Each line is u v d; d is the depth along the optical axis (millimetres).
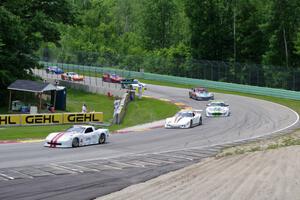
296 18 116438
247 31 130125
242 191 19109
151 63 121125
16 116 54594
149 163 29781
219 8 132875
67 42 177875
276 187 19547
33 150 35500
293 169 23734
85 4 196250
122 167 28188
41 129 51094
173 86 104625
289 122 56875
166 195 19578
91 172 26359
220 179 22219
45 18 87938
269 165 25516
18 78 80562
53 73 118062
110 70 121125
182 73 113812
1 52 76688
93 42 185625
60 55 136750
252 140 41844
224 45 133250
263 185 20031
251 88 92062
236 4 130500
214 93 92000
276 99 83312
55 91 72438
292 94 83188
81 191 21500
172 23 173500
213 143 40625
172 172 26172
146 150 36406
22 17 86750
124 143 40656
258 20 129625
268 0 122250
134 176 25219
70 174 25656
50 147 37531
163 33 173250
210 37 132375
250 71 101750
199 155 33375
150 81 113562
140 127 54969
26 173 25750
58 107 74125
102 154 33969
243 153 32281
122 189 21953
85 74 121625
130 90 81312
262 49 128500
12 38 77438
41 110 71688
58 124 57469
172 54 138875
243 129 50906
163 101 79500
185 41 145625
